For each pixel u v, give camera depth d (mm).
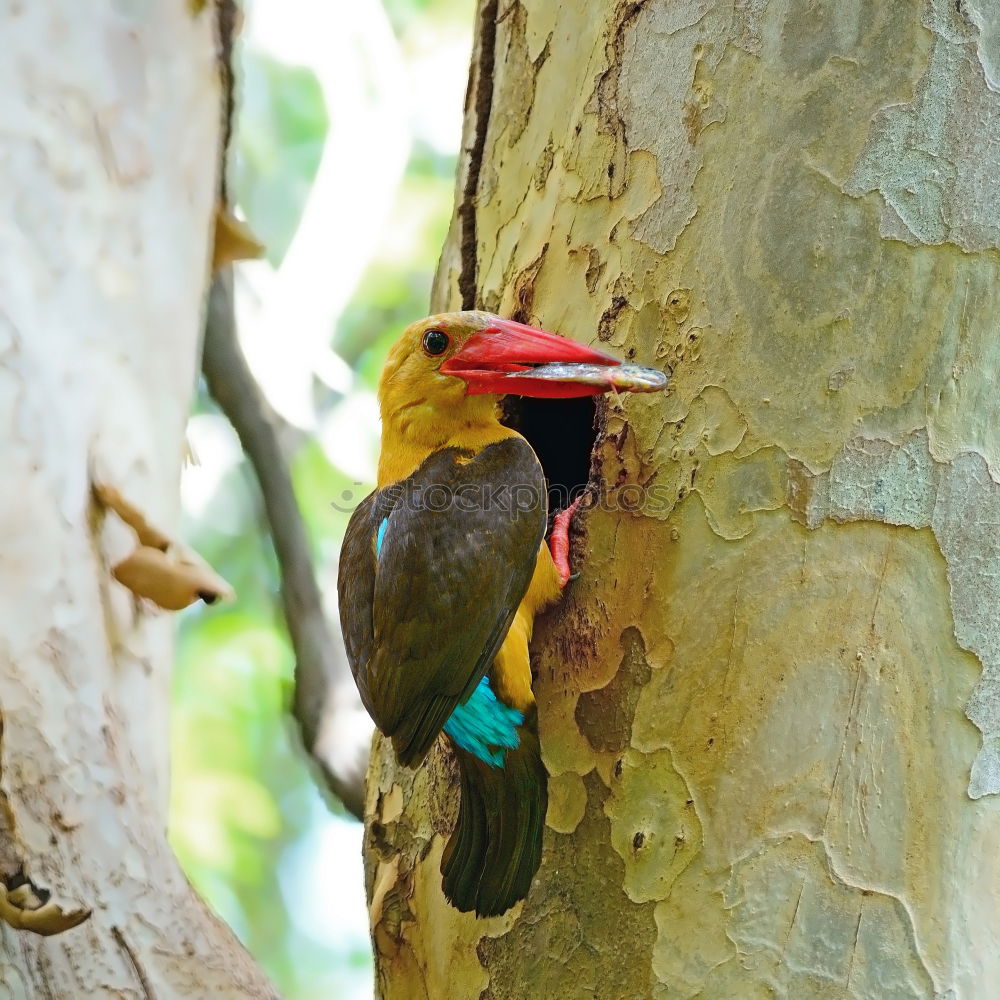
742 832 6664
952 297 6871
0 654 5734
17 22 6238
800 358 7000
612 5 8125
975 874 6441
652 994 6699
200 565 6234
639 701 7090
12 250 6043
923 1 7074
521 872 7121
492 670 7363
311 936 16109
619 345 7637
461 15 16188
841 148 7086
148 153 6582
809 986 6387
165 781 6508
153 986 5809
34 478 5898
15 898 5594
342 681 11695
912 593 6676
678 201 7531
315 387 14555
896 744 6562
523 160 8781
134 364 6414
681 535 7129
